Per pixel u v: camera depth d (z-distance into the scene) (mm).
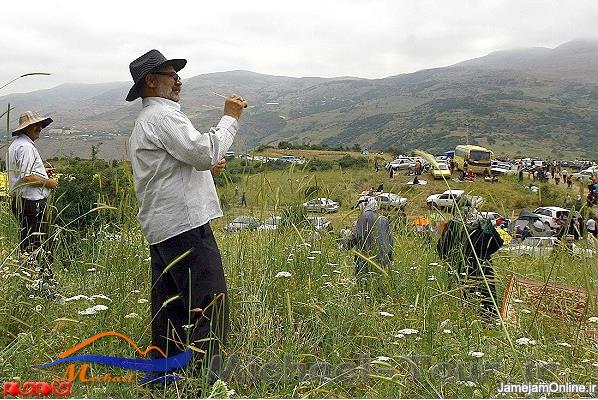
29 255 4984
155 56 3930
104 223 5914
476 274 5590
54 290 4871
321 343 4344
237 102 3977
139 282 5172
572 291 4844
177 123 3734
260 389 3713
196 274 3830
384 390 3596
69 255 5754
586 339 4238
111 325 4223
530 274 5820
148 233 3893
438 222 6230
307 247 5527
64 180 6988
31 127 5887
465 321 4500
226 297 3928
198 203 3855
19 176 5652
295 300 4738
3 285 4418
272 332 4324
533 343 3936
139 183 3859
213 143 3727
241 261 5145
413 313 4609
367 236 5598
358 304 4789
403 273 5570
